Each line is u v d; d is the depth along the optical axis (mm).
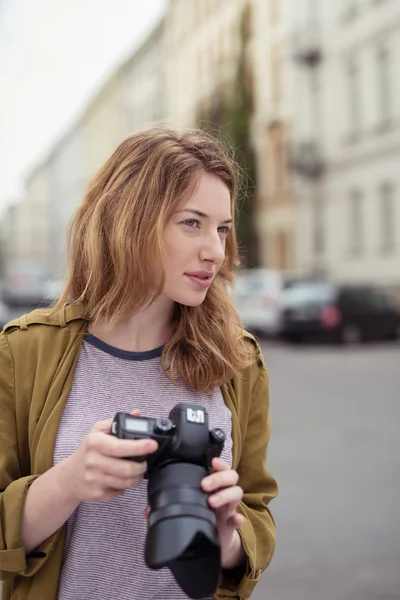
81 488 1005
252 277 16109
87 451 982
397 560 3688
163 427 979
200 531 920
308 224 24953
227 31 30969
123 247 1209
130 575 1204
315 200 24594
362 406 8195
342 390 9414
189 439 981
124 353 1281
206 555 962
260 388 1400
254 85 28625
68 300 1332
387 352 13883
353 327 15008
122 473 964
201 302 1260
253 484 1371
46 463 1200
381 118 21141
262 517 1312
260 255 28797
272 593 3316
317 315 14750
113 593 1203
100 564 1205
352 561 3680
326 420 7363
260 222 28609
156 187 1205
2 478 1214
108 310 1252
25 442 1259
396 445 6195
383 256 21250
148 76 43344
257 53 28109
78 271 1324
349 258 22906
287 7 25547
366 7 21375
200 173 1217
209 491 973
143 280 1223
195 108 34031
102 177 1312
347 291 15188
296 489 4895
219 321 1336
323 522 4234
